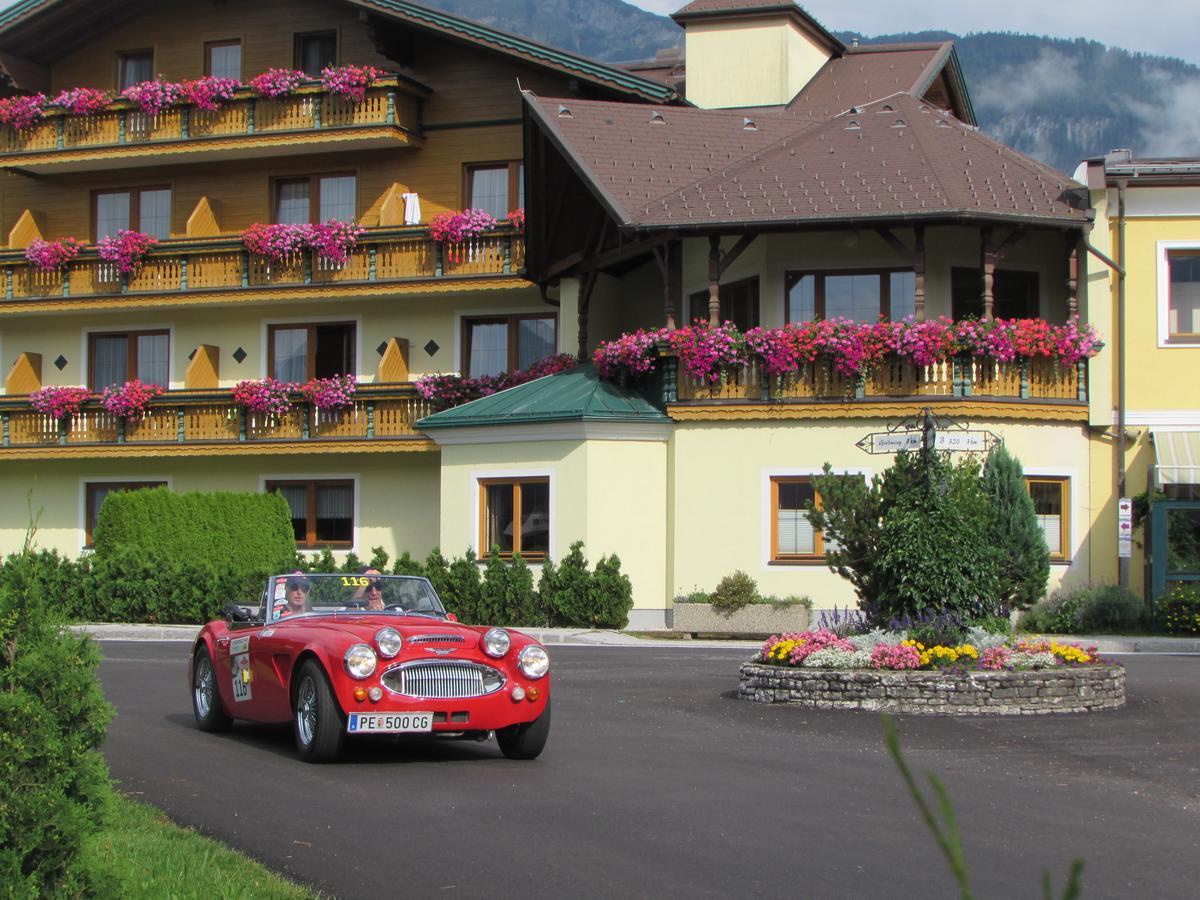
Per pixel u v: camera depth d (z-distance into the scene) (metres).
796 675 15.82
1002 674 15.23
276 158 35.56
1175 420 27.25
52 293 35.88
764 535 27.34
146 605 29.11
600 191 28.38
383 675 11.80
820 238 28.69
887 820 9.87
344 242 33.69
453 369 34.16
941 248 28.31
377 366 34.69
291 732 14.26
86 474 36.41
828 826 9.66
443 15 33.50
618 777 11.52
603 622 26.91
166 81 36.47
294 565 29.91
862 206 26.97
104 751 12.83
